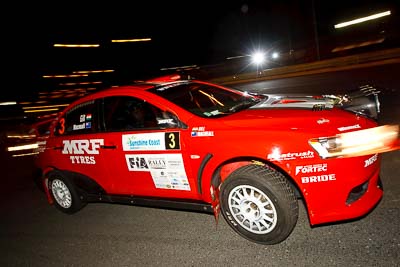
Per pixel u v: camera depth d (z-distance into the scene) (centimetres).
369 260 244
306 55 1803
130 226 382
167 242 331
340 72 1204
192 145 302
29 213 491
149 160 335
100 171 385
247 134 278
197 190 312
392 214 292
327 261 252
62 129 425
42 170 456
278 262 264
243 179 278
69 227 414
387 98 674
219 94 406
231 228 331
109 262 319
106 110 374
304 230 298
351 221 295
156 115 336
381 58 1264
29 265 346
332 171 256
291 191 271
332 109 308
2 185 668
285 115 297
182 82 407
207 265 282
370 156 270
